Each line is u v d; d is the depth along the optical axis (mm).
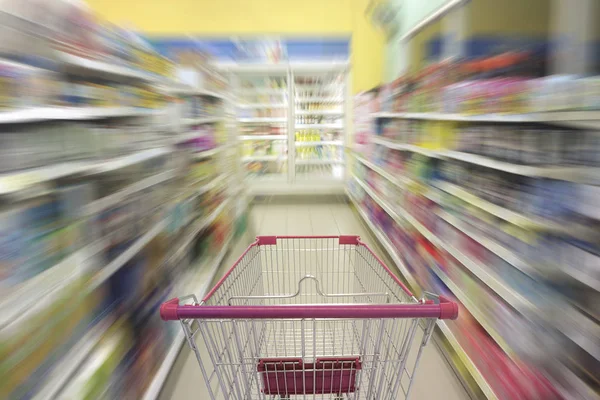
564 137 1251
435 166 2488
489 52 2201
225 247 3709
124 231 1726
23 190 1133
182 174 2738
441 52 2941
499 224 1622
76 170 1284
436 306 1145
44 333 1148
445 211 2205
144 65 2227
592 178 1109
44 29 1327
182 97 2922
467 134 1977
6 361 997
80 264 1342
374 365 1356
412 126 2949
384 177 3818
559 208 1253
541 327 1317
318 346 1650
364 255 1979
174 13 6602
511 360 1511
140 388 1717
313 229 4930
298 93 7566
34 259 1135
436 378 2027
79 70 1579
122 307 1664
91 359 1376
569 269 1184
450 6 2555
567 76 1204
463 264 1918
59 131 1342
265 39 6684
